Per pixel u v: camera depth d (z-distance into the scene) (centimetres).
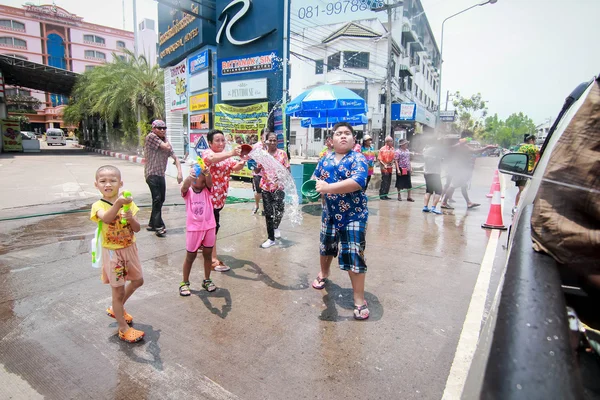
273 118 1103
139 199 926
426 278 432
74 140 5397
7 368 262
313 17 2441
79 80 2856
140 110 2280
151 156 587
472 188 1334
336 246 381
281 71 1085
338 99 788
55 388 242
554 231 135
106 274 290
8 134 2680
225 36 1211
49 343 292
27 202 844
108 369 262
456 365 266
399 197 1007
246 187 1046
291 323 327
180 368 264
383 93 2522
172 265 466
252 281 420
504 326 113
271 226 543
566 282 140
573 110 182
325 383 249
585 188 132
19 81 3186
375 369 264
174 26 1606
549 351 103
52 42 5838
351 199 336
